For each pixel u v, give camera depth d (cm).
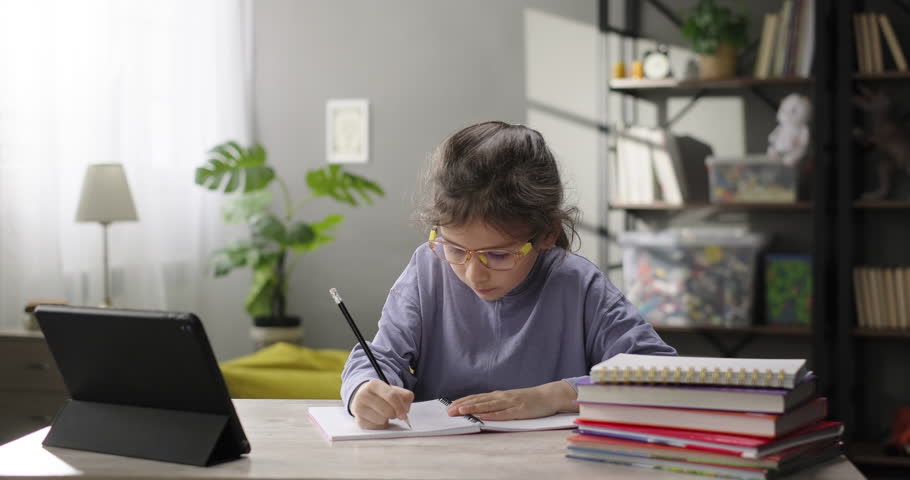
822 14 341
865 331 341
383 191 423
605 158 383
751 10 377
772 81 350
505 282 136
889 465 345
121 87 364
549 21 407
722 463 99
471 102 418
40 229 334
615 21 396
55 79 336
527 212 130
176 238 400
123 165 362
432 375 154
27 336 302
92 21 353
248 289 439
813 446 106
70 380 117
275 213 445
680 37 389
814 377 110
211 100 418
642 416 106
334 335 439
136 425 111
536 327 150
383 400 121
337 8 434
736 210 385
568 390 133
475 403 129
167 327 104
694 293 354
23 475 101
